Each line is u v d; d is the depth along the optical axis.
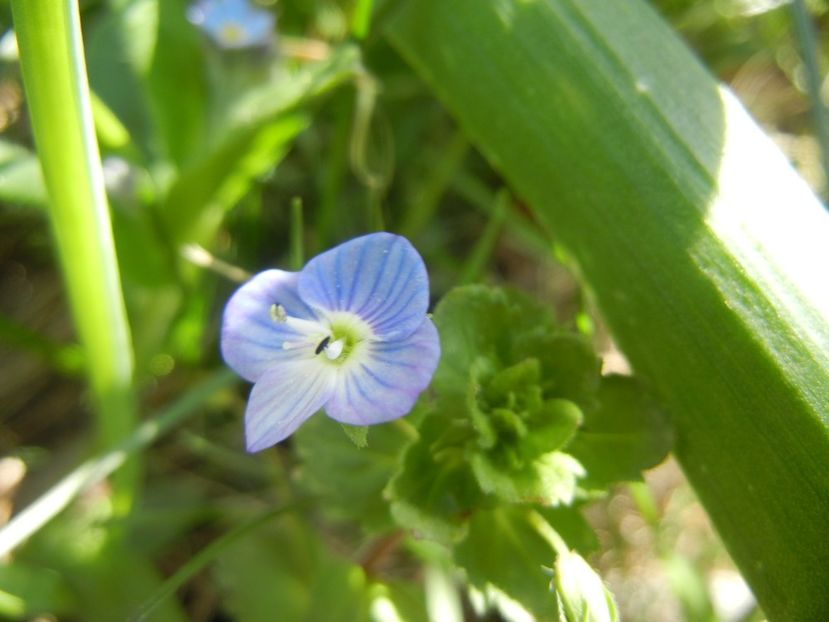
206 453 0.06
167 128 0.06
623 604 0.05
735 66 0.07
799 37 0.05
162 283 0.05
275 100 0.05
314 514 0.05
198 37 0.06
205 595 0.05
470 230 0.07
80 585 0.05
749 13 0.06
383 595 0.05
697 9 0.06
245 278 0.05
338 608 0.05
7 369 0.06
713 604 0.05
